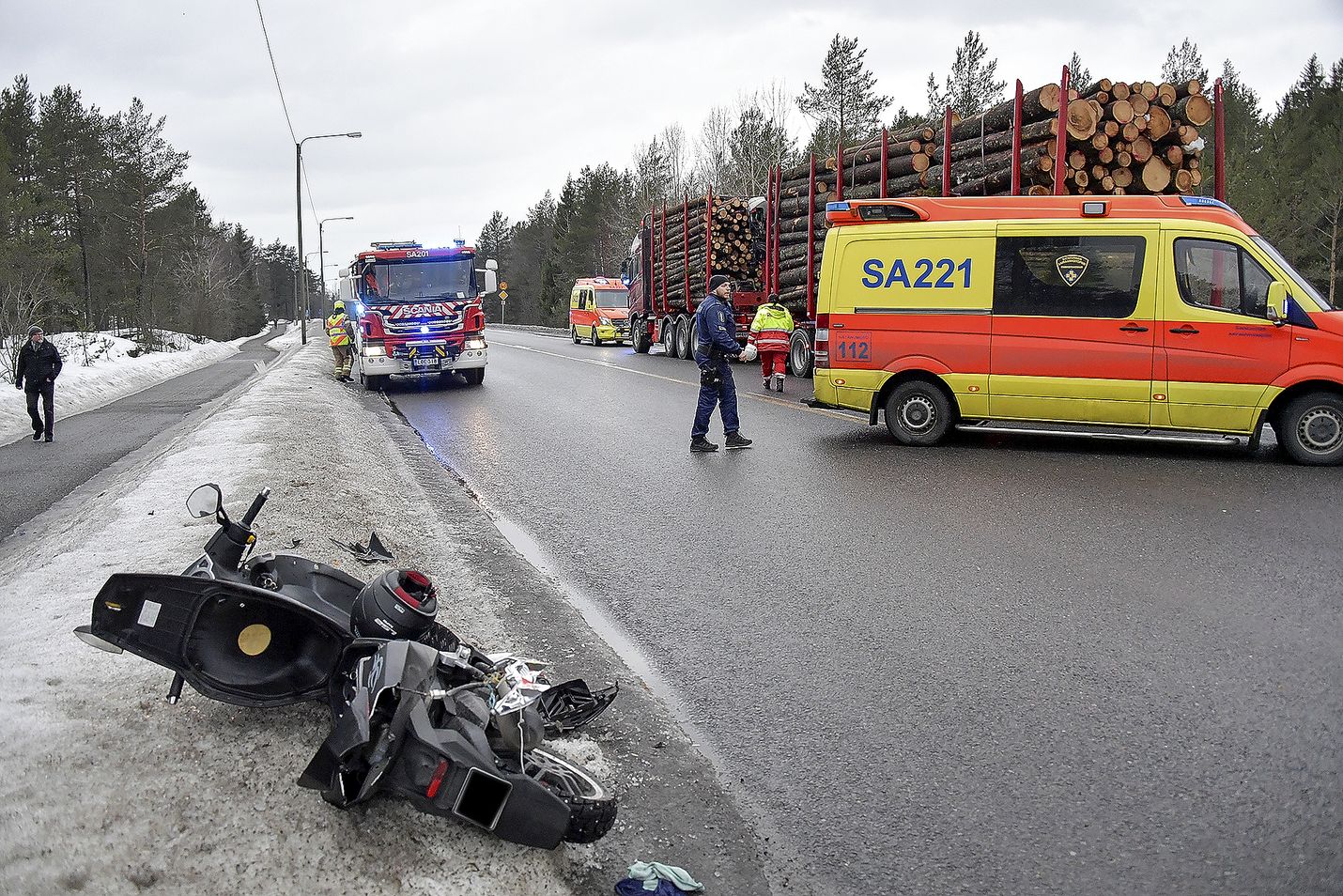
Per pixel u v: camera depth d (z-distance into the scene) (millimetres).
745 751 4156
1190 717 4297
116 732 3766
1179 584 6047
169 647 3682
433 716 3229
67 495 11164
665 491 9258
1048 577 6293
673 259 27734
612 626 5719
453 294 21125
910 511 8117
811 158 19625
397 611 3717
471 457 11641
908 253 11094
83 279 62844
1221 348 9898
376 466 10797
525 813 3076
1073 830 3486
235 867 3018
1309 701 4391
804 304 20281
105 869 2953
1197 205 10258
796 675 4930
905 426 11328
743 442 11422
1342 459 9555
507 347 38906
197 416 19094
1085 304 10398
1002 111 14234
